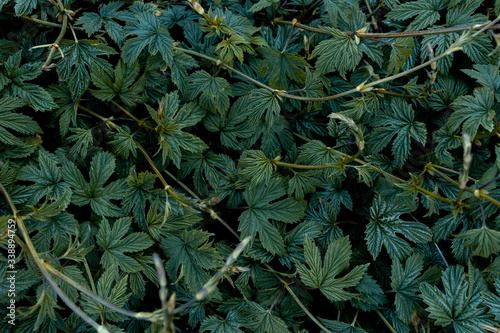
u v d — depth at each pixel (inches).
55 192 32.8
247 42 35.1
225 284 35.7
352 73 37.1
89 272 32.2
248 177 34.9
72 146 34.7
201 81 34.9
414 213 37.2
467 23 35.6
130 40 34.0
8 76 33.3
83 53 33.9
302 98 34.7
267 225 34.8
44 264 30.4
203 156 35.4
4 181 32.4
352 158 33.9
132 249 33.2
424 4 36.4
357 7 35.7
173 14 36.6
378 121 35.9
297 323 35.2
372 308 35.3
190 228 35.2
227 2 37.7
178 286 35.0
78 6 36.4
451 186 35.6
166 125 33.9
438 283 36.4
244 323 34.5
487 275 34.9
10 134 32.8
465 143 29.2
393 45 35.0
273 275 35.5
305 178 35.2
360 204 37.1
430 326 35.6
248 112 35.6
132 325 35.0
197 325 36.0
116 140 34.0
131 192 33.9
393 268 35.1
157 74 35.4
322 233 35.9
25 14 34.6
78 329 33.1
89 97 35.3
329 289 34.3
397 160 35.5
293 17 38.7
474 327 33.6
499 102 35.2
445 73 36.0
